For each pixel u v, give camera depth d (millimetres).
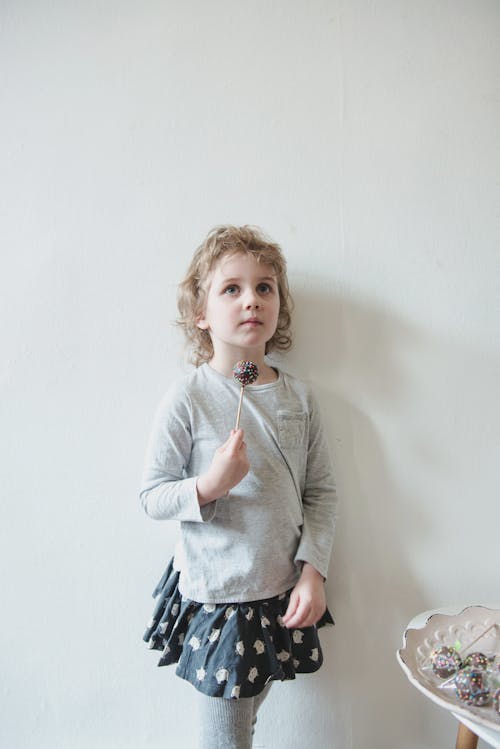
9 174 1023
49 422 1026
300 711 1032
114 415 1025
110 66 1021
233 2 1018
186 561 874
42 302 1023
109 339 1022
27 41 1023
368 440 1017
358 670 1021
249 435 884
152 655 1033
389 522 1019
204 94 1018
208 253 900
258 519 862
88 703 1037
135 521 1026
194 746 1031
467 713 667
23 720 1037
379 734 1024
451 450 1021
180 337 1016
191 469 888
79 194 1021
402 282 1019
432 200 1020
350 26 1020
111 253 1021
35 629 1033
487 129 1020
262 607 845
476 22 1022
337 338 1017
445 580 1021
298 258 1018
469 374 1020
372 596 1019
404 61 1021
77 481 1026
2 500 1026
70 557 1030
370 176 1018
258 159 1016
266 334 876
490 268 1018
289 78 1018
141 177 1019
